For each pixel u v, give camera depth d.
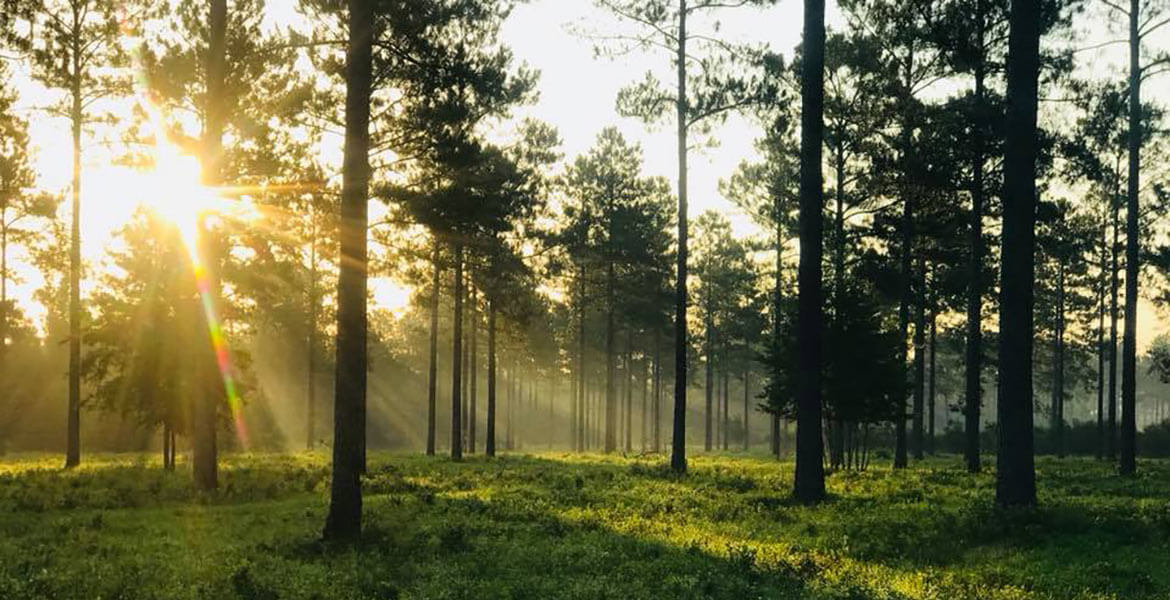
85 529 15.56
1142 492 19.02
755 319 66.19
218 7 22.61
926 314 50.12
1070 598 9.22
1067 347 62.53
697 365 82.50
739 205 47.12
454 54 17.39
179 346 27.84
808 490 18.38
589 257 55.00
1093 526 13.23
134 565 11.42
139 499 20.39
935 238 33.31
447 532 13.78
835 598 9.11
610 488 22.23
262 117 25.50
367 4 14.05
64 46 31.25
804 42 19.16
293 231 26.75
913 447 41.94
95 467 31.42
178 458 40.31
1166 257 34.41
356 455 13.68
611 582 10.13
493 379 44.16
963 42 25.69
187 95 24.92
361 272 13.83
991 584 10.07
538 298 60.00
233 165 24.36
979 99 26.75
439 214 24.58
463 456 45.50
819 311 18.86
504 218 41.75
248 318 30.03
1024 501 15.08
